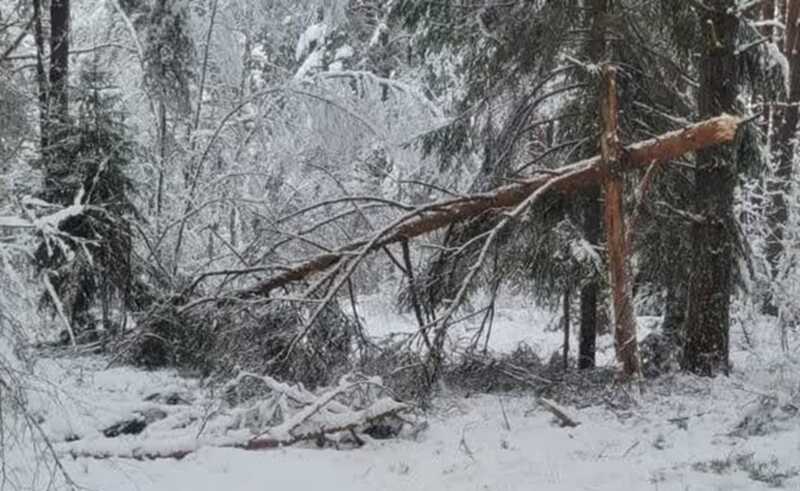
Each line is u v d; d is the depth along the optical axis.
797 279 15.71
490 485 7.90
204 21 19.69
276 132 19.66
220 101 20.89
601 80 11.66
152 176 18.03
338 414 9.57
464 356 12.47
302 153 19.70
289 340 11.57
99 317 16.05
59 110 15.11
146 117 19.58
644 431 9.71
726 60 12.26
